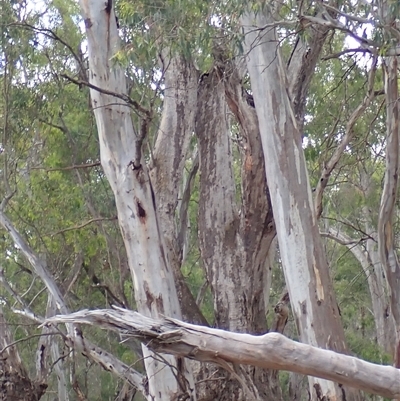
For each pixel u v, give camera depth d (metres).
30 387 11.24
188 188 13.98
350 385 4.54
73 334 10.06
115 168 8.53
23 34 11.64
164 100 11.50
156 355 7.95
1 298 13.81
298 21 7.55
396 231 13.74
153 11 7.75
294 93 10.57
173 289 8.59
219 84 11.04
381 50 7.00
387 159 9.11
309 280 8.45
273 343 4.40
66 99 13.37
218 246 11.41
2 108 13.34
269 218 11.11
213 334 4.36
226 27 8.13
